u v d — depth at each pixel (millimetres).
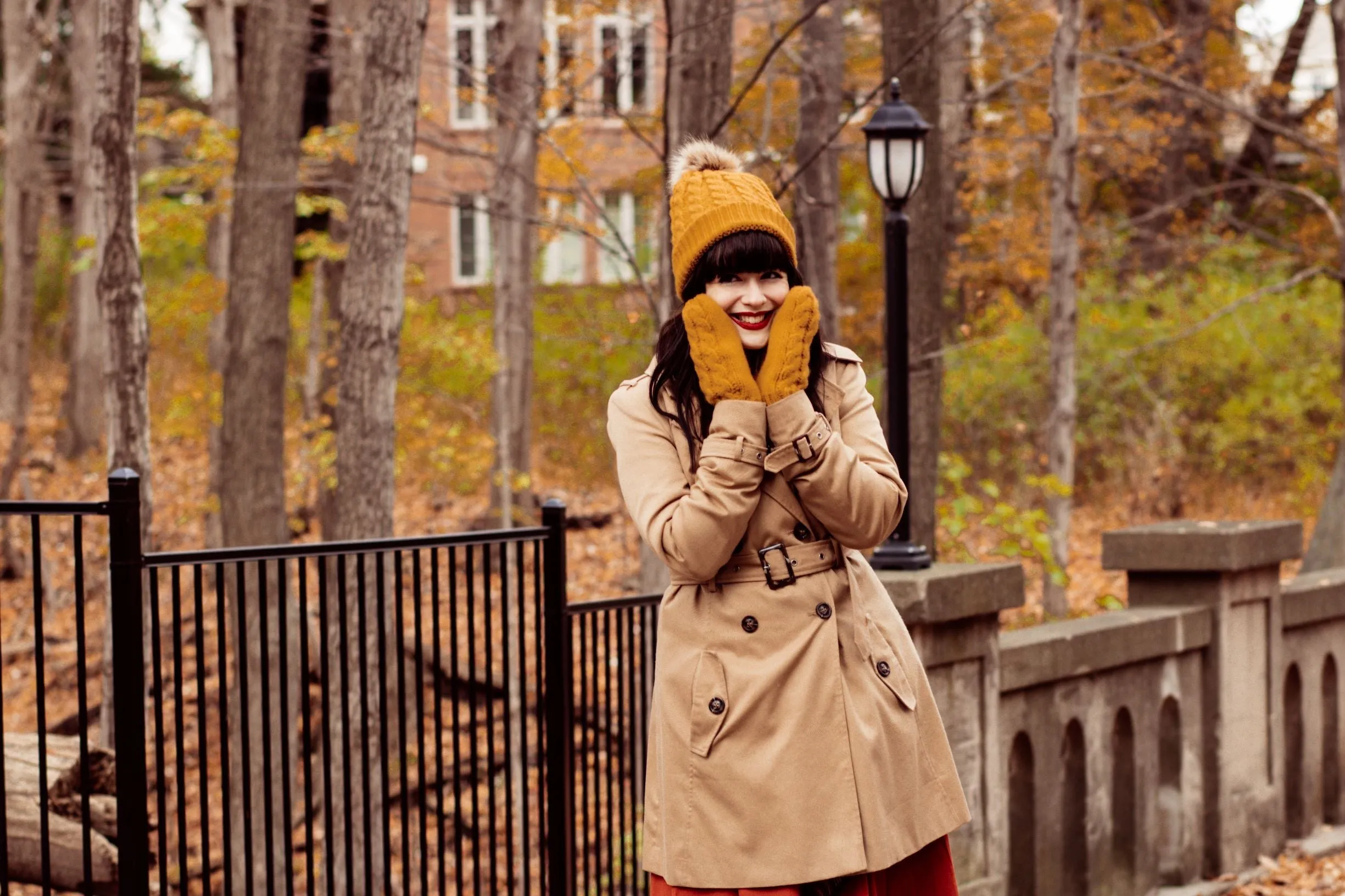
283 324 10719
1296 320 15141
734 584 2740
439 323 13055
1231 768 5465
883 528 2717
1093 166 17797
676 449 2779
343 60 13383
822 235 10156
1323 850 5754
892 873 2840
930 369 8805
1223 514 15312
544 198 12820
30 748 6070
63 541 16188
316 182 11633
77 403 20562
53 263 27031
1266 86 16688
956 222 16250
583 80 11281
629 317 10891
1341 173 11914
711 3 7855
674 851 2713
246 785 3658
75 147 19938
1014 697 4684
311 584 11273
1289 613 5809
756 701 2672
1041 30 13164
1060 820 4867
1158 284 17000
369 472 7512
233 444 10570
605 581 14094
